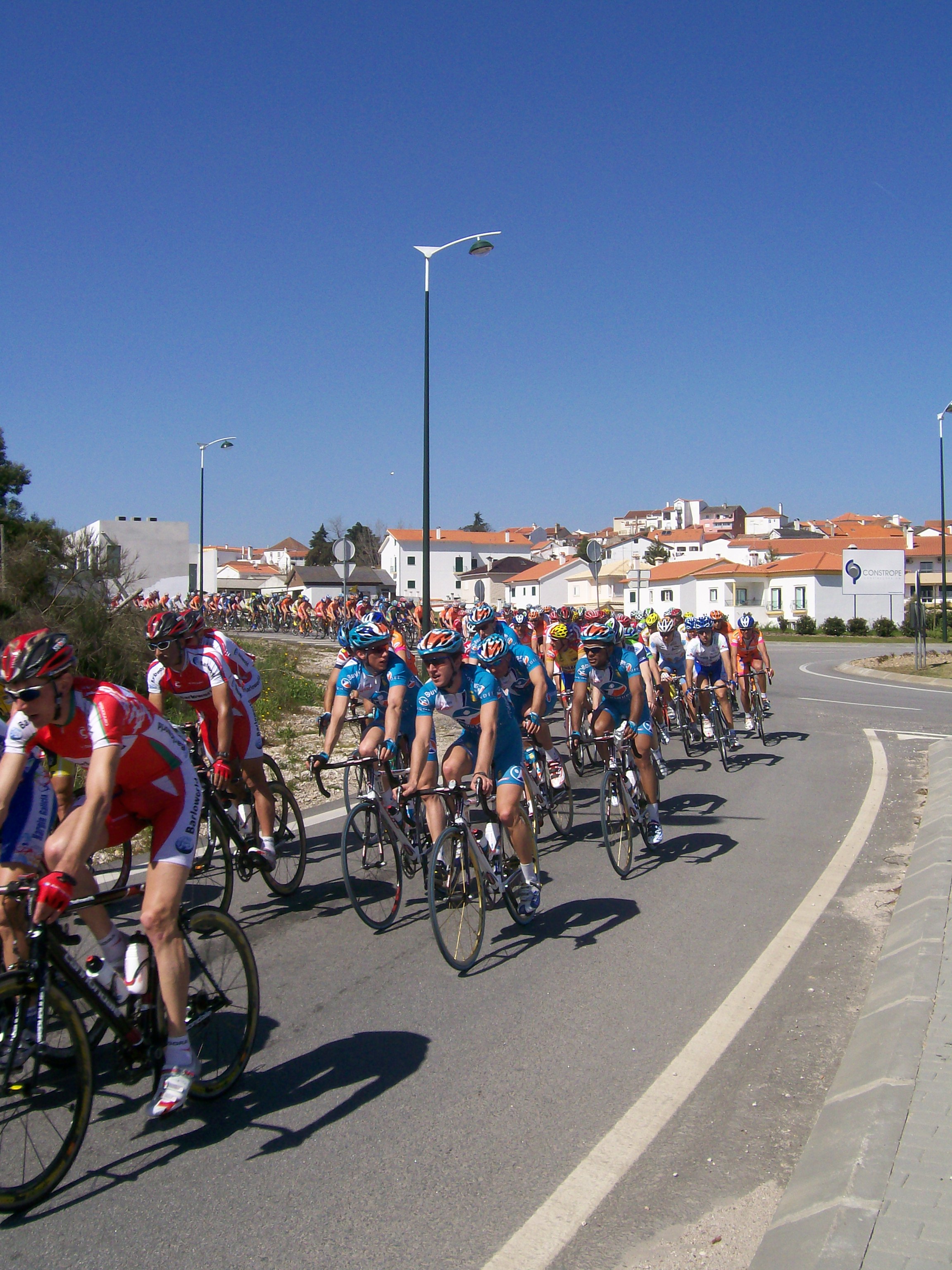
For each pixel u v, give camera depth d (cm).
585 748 953
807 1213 258
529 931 528
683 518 13538
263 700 1498
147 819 336
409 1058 374
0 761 320
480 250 1652
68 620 1262
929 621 4884
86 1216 277
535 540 13088
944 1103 301
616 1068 365
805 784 956
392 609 3114
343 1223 272
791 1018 409
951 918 486
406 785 496
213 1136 320
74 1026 294
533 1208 279
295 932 530
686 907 566
